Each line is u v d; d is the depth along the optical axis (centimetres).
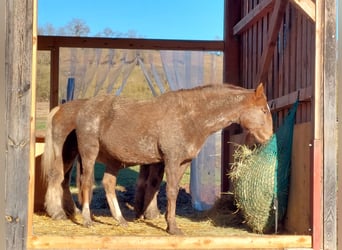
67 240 553
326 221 573
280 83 794
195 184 1065
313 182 574
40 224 700
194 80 1164
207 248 568
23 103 544
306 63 675
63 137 759
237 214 750
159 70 1370
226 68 1005
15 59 543
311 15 586
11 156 542
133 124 662
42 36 974
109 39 980
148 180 764
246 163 680
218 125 671
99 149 700
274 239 574
